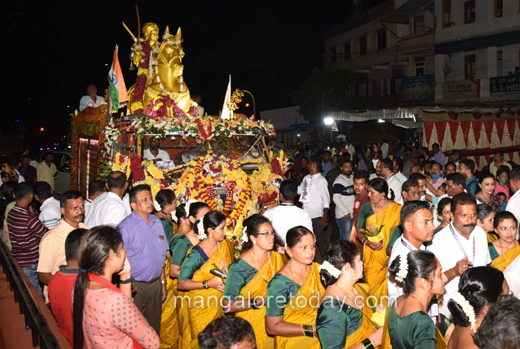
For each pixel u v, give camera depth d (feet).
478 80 82.99
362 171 21.20
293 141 116.67
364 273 17.81
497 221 14.19
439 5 89.51
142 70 28.63
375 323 10.11
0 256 19.48
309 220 17.15
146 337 9.04
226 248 14.92
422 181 20.45
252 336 6.90
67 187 42.83
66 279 10.77
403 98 98.17
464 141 53.78
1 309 14.85
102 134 24.18
